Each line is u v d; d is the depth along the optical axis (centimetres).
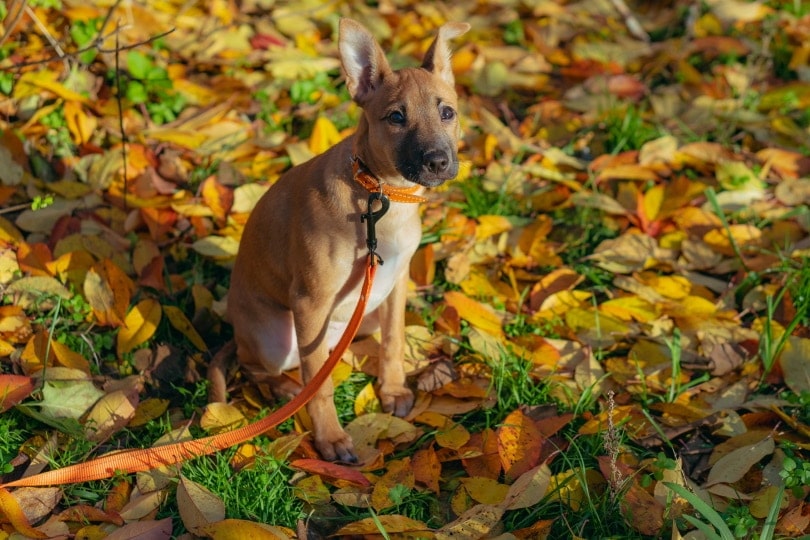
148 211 192
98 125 206
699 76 230
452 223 196
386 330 169
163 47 225
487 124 215
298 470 159
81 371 167
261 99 218
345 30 158
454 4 257
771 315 179
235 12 243
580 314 181
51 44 211
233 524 147
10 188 191
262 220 167
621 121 218
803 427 162
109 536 147
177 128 209
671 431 165
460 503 155
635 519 151
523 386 170
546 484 153
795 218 198
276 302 169
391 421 166
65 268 180
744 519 147
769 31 239
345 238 159
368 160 158
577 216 200
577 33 249
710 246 192
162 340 179
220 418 164
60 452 160
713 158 208
